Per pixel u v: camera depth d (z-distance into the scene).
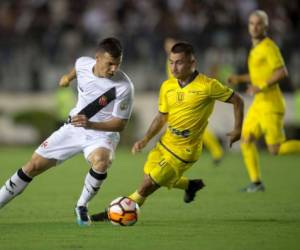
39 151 26.70
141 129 71.75
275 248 22.89
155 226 27.25
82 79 26.86
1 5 80.62
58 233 25.62
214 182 43.38
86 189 26.86
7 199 27.08
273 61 37.41
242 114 27.34
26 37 75.56
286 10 75.31
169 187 27.98
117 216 26.73
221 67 66.56
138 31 74.19
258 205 33.44
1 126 73.94
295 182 43.50
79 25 77.94
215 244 23.59
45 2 80.00
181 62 26.67
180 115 27.11
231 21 73.06
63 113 69.00
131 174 48.44
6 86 74.94
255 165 38.97
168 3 77.81
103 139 26.61
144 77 72.31
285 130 68.75
